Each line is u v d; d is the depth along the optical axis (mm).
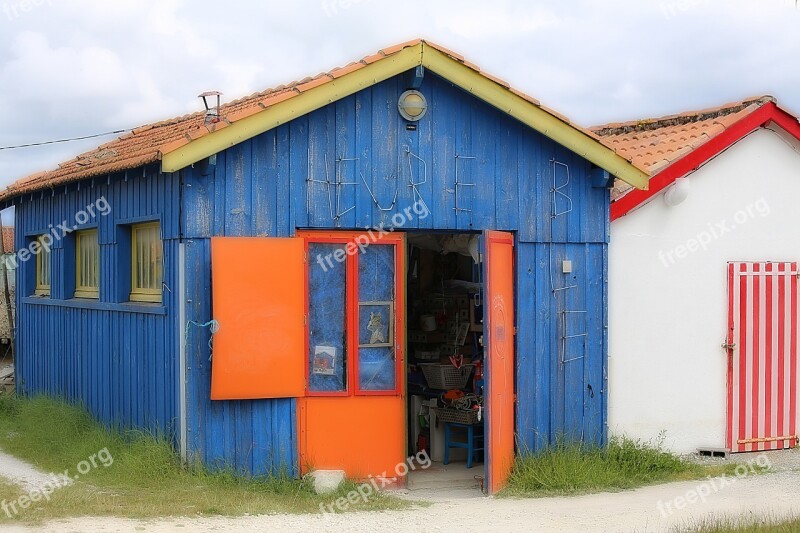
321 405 10164
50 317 14133
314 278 10195
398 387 10406
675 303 11945
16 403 14305
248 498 9289
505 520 9008
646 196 11641
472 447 11617
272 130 9945
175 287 9883
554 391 11039
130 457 9922
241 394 9734
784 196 12609
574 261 11164
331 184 10156
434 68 10172
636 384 11742
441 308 13180
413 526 8711
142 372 10820
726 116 12609
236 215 9820
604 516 9203
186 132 10625
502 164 10789
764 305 12430
